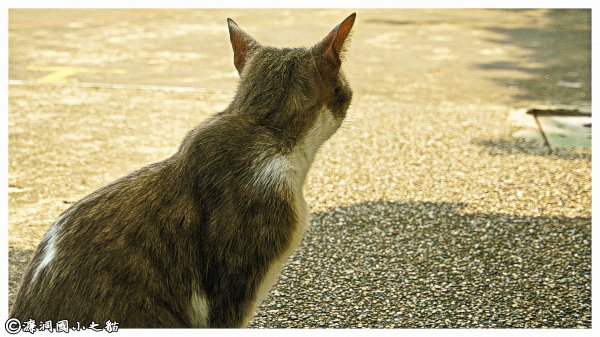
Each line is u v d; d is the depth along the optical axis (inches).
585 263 244.5
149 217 161.6
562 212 282.0
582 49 571.5
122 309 154.9
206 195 163.2
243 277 164.2
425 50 565.0
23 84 446.0
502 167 327.9
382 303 223.6
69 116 389.1
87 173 316.8
